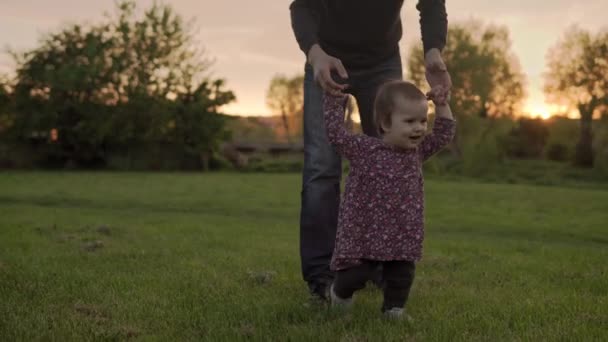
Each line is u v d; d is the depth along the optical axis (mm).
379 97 3078
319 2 3695
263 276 4312
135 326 2969
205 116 37500
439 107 3213
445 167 41719
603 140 47125
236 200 15180
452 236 9031
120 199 14875
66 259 5086
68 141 36188
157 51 37281
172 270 4648
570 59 49688
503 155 46812
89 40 37125
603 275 4695
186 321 3053
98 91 36031
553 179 36531
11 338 2717
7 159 35562
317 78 3264
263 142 61719
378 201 3025
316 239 3703
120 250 5754
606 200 18016
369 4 3639
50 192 16531
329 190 3734
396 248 2996
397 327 2916
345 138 3154
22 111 35125
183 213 11984
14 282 4004
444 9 3568
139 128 37094
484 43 54531
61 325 2938
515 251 6668
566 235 9797
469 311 3297
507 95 54594
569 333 2840
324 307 3361
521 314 3244
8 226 7781
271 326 2979
